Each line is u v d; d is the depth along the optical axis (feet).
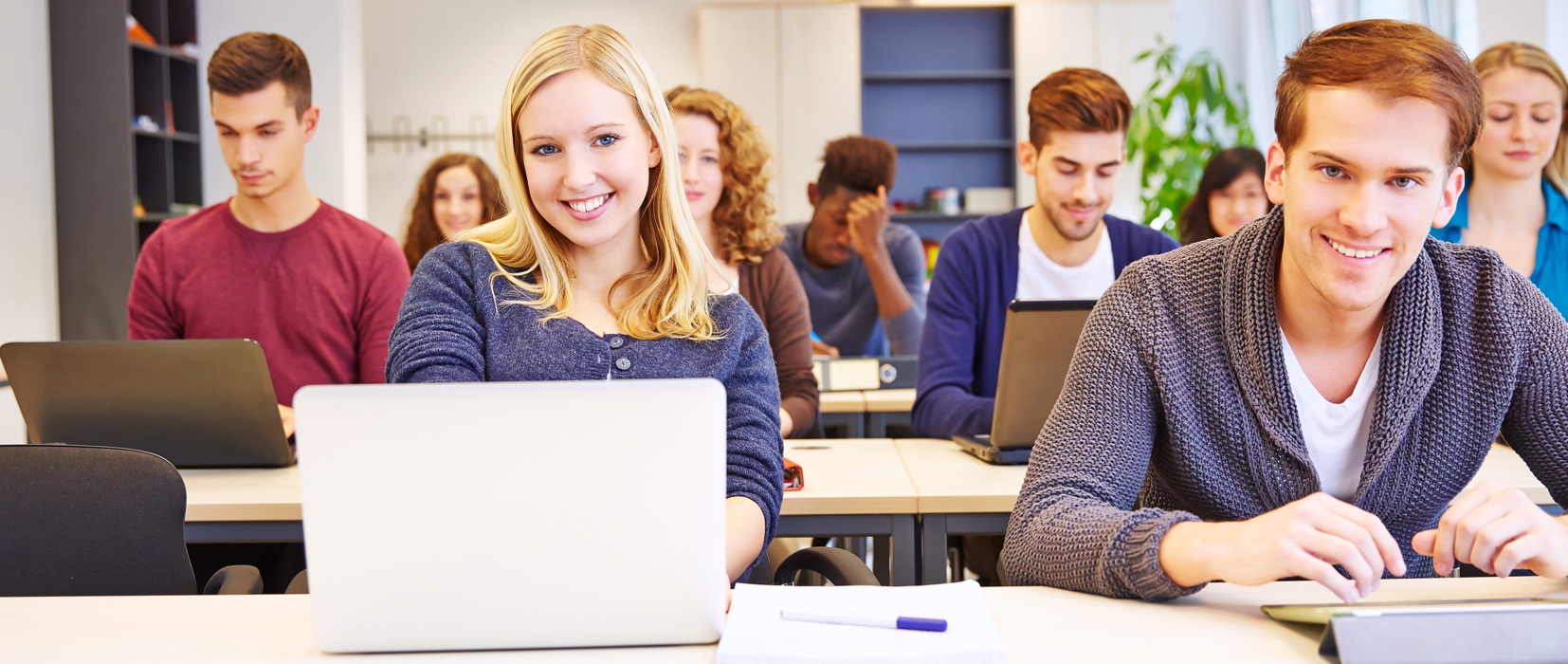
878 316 12.14
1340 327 3.71
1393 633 2.68
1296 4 18.22
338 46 16.56
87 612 3.26
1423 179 3.21
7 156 13.30
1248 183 10.00
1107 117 7.31
